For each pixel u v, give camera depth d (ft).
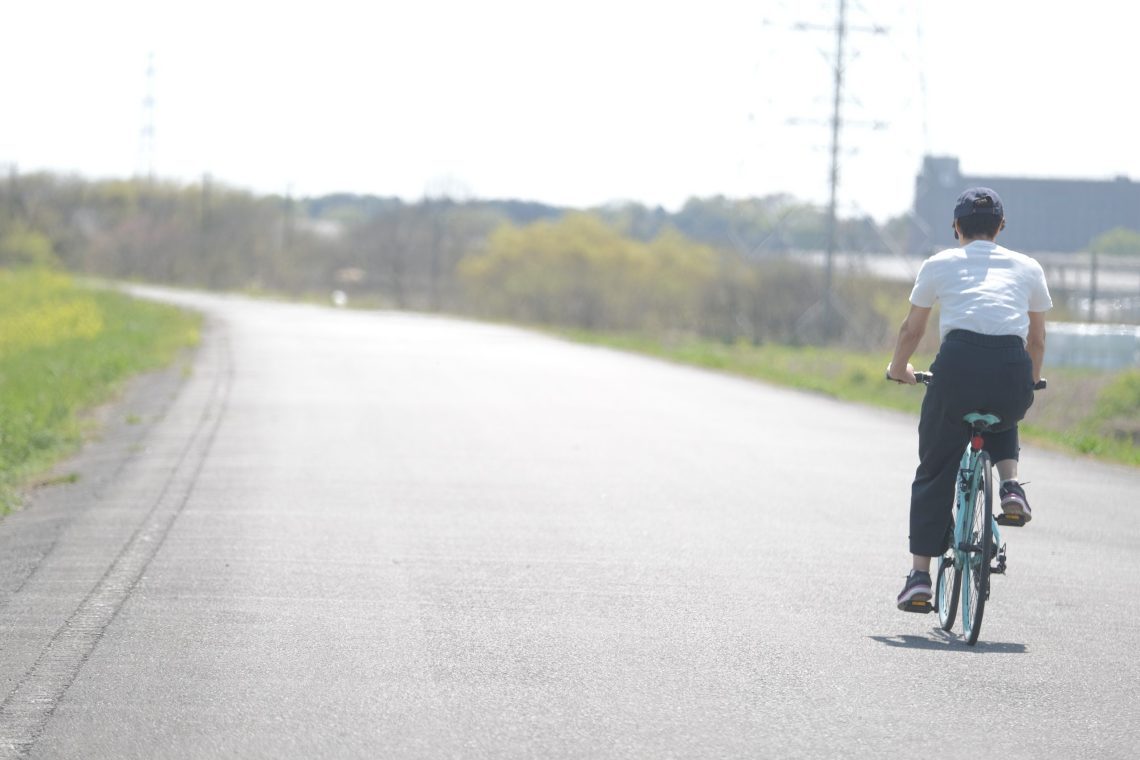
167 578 62.85
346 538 73.20
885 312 390.83
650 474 98.99
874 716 43.83
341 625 54.75
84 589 60.39
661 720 43.01
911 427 139.33
